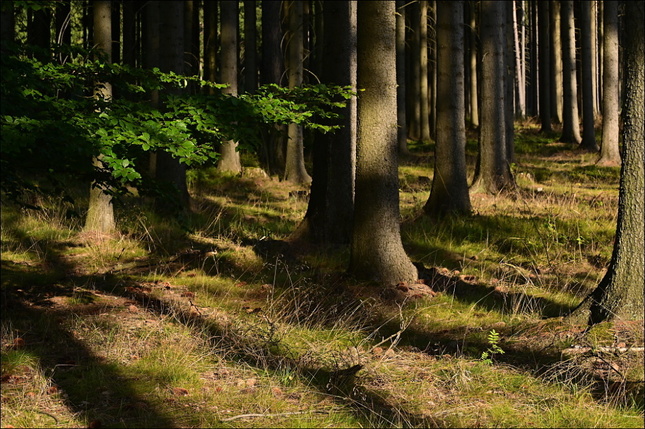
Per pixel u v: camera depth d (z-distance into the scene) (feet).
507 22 79.71
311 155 78.28
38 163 20.49
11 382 18.66
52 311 25.55
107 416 16.60
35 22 62.39
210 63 83.92
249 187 59.31
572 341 21.29
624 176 22.26
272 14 65.16
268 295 28.68
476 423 16.31
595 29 120.06
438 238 38.88
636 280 22.02
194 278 31.45
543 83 100.63
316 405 17.52
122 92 24.22
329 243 36.94
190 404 17.39
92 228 40.37
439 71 44.34
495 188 53.16
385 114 29.89
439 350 21.93
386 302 27.73
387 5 29.58
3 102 19.40
